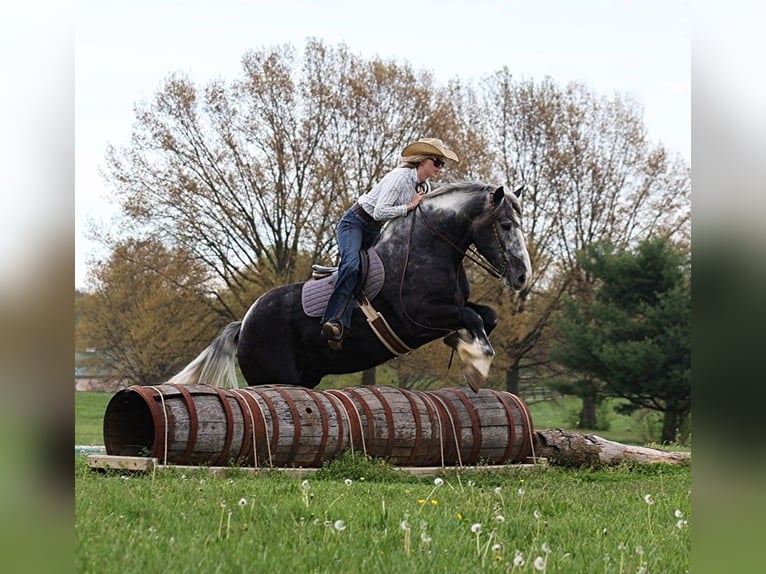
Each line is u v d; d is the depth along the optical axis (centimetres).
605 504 730
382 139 3375
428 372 3350
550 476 1091
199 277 3306
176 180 3328
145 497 595
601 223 3703
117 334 3338
